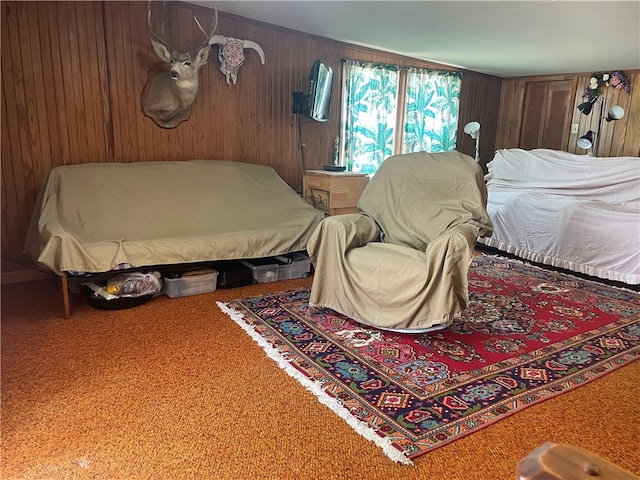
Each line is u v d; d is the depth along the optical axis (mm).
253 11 3703
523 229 4445
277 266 3525
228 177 3732
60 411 1844
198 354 2348
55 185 3066
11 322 2658
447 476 1560
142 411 1861
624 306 3227
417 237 2900
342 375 2188
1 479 1479
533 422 1868
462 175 2961
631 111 5406
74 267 2637
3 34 3000
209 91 3861
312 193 4203
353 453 1658
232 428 1776
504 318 2947
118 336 2521
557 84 6023
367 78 4859
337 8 3486
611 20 3496
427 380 2162
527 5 3213
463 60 5305
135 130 3576
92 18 3268
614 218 3814
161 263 2939
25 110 3156
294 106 4301
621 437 1790
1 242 3246
